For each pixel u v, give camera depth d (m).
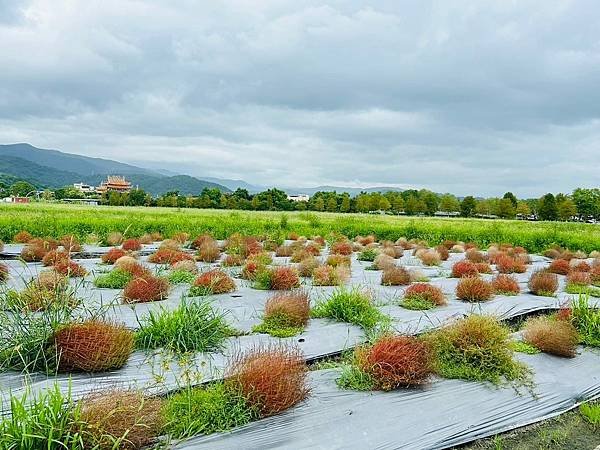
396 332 6.85
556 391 5.50
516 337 7.12
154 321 6.20
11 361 5.25
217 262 14.94
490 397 5.16
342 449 4.10
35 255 14.21
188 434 4.00
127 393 3.96
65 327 5.37
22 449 3.30
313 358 6.26
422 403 4.91
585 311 7.47
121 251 14.64
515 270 14.45
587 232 27.58
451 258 17.98
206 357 5.80
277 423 4.34
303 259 13.35
